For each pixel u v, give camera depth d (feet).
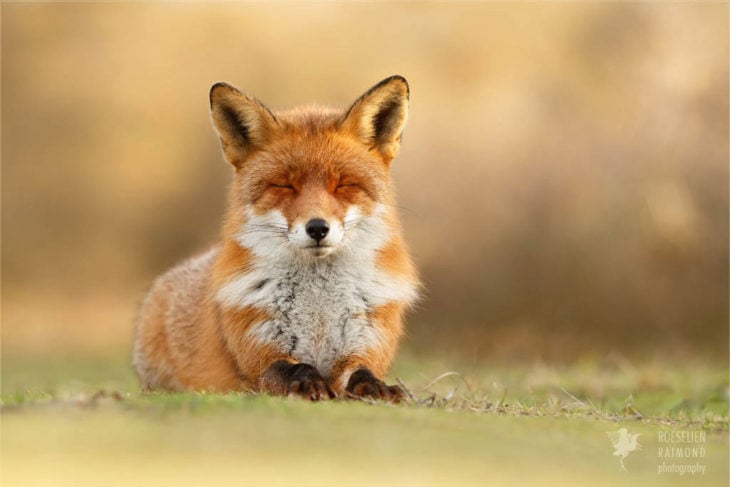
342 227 25.17
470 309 58.54
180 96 81.66
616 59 63.98
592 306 58.08
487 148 61.52
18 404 22.07
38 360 57.21
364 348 26.11
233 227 26.58
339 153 26.23
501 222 59.77
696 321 57.67
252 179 26.27
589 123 61.82
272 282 25.88
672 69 62.49
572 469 17.54
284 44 76.59
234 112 26.86
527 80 64.69
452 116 63.67
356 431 18.76
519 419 22.35
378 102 27.17
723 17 63.72
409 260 27.89
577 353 55.06
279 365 24.89
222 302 26.12
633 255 58.44
